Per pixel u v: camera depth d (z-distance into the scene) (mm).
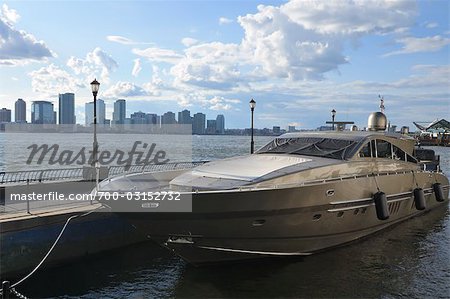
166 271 10773
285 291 9516
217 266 10586
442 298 9211
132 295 9430
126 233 12492
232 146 67250
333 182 10766
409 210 14953
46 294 9516
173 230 9758
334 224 11203
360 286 9773
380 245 12766
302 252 11141
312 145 12719
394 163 13641
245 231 9797
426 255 11961
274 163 11336
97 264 11266
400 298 9195
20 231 10336
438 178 16766
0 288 9336
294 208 9984
